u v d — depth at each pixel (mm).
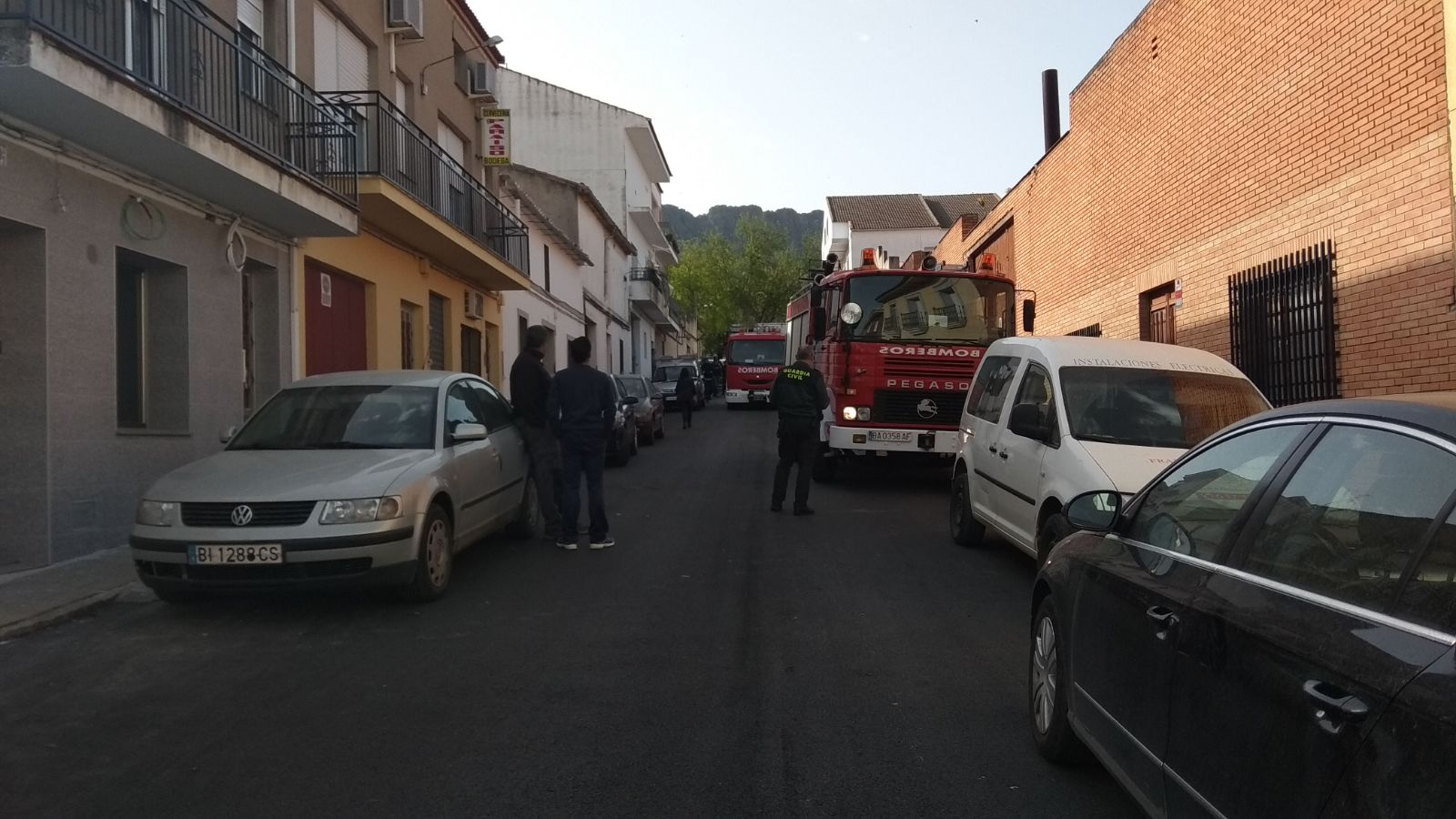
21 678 5605
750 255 65062
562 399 9188
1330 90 9953
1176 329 13695
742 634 6418
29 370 8438
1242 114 11766
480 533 8430
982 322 13234
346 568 6629
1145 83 14719
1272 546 2934
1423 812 1979
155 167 9602
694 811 3936
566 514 9188
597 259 39125
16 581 7762
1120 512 4039
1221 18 12258
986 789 4133
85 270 8953
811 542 9617
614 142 44938
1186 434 7262
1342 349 9805
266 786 4160
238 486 6766
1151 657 3279
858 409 12820
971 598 7383
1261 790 2543
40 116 8070
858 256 57906
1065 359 7953
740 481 14656
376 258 16047
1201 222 12891
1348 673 2316
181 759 4449
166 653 6066
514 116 44844
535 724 4855
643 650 6090
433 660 5898
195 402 10742
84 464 8914
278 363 12695
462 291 20938
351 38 15312
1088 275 17375
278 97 12375
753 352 39062
